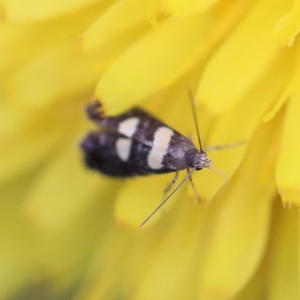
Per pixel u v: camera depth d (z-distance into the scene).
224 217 0.05
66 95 0.05
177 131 0.05
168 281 0.05
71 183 0.05
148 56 0.05
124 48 0.05
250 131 0.05
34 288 0.05
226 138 0.05
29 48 0.05
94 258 0.05
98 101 0.05
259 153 0.05
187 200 0.05
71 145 0.05
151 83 0.05
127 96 0.05
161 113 0.05
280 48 0.05
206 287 0.05
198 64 0.05
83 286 0.05
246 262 0.05
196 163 0.05
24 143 0.05
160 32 0.05
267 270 0.05
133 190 0.05
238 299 0.05
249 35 0.05
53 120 0.05
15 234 0.05
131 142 0.05
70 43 0.05
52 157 0.05
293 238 0.05
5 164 0.05
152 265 0.05
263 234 0.05
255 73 0.05
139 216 0.05
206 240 0.05
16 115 0.05
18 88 0.05
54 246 0.05
